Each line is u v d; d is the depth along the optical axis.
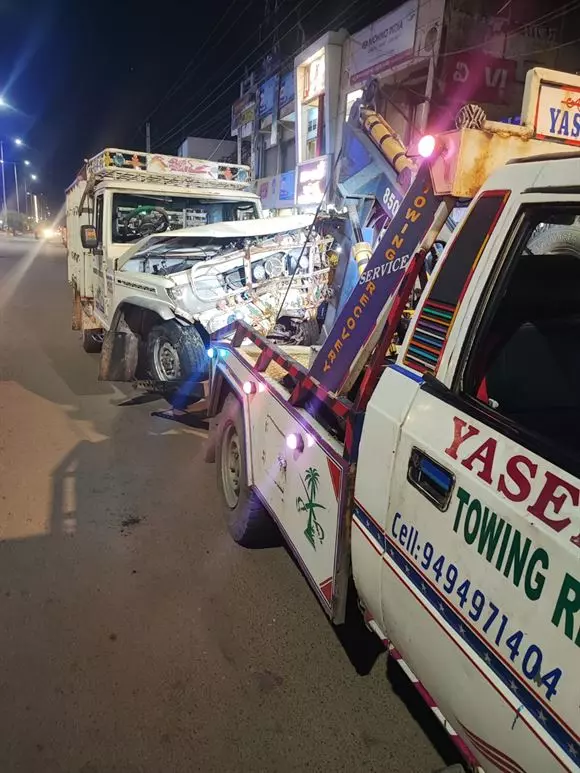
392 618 1.88
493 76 11.30
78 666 2.55
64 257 29.80
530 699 1.28
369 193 3.58
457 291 1.74
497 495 1.41
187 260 7.08
